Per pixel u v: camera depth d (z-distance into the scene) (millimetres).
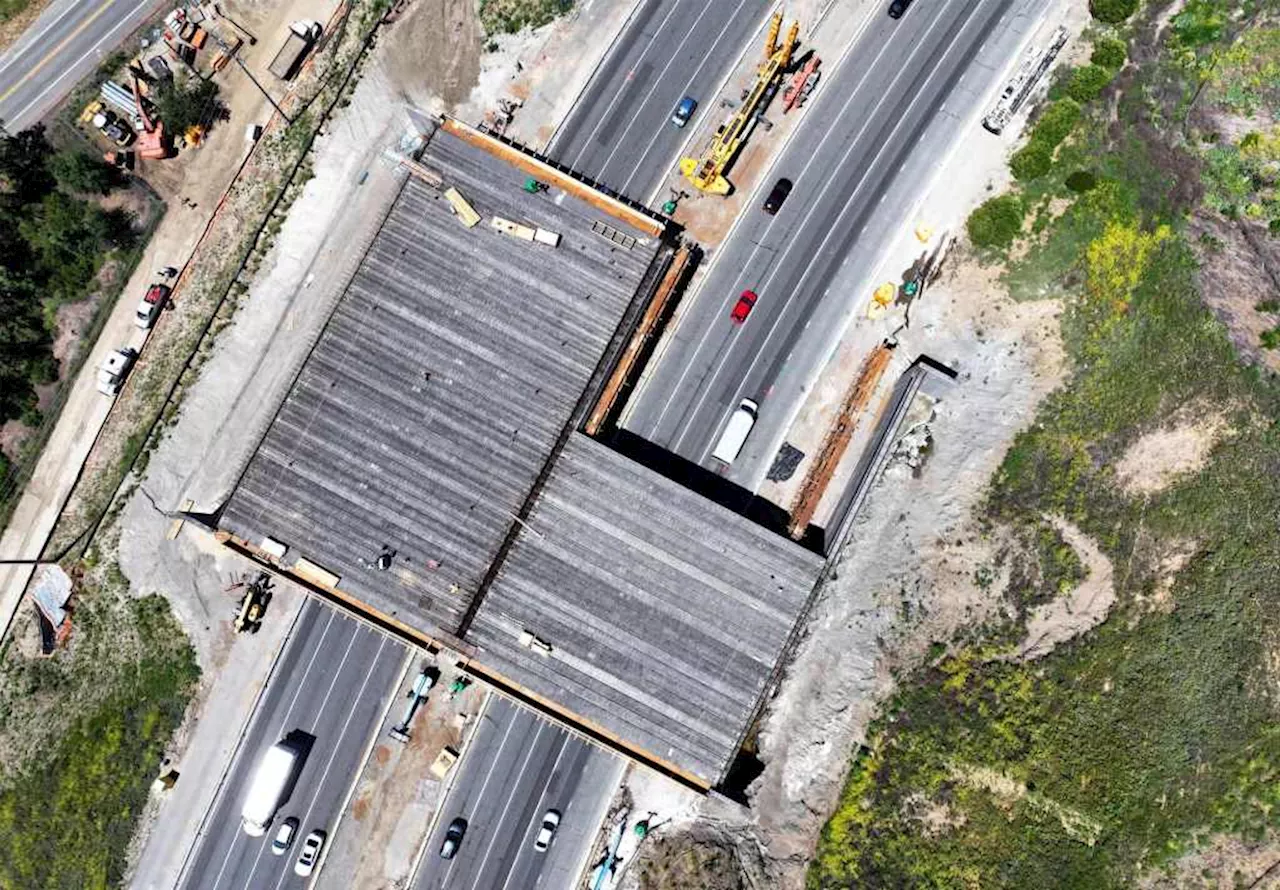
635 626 75562
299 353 83812
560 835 80438
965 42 83188
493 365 78625
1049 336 78750
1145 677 71500
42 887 80938
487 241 79562
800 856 76000
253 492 77500
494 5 85250
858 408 81938
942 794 73562
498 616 75688
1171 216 77312
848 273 83062
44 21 85438
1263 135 76062
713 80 84500
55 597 82938
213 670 81875
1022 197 80938
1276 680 69125
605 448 77000
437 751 81188
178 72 85312
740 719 74688
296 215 84625
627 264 79250
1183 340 75250
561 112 84625
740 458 82875
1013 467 77250
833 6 84312
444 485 77312
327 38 85750
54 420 84250
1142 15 80500
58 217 83500
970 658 75188
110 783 81375
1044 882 70375
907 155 83125
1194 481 73062
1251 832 67812
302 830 81062
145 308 83625
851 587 79812
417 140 84438
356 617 76312
